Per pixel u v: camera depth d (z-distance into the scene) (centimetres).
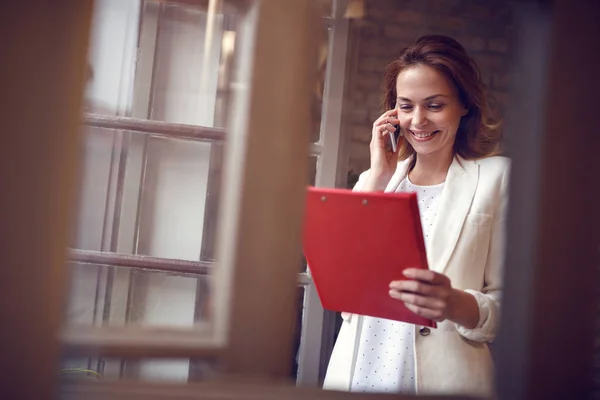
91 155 170
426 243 143
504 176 143
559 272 76
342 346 147
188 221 175
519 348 76
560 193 76
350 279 127
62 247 66
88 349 70
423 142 148
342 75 205
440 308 119
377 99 235
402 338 141
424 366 135
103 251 170
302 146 75
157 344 71
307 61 76
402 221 114
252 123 74
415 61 148
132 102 174
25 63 66
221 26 177
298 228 75
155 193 174
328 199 120
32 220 66
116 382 71
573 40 77
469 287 138
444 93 145
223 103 177
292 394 73
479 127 152
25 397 65
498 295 135
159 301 171
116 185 171
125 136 172
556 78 77
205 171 176
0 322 65
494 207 141
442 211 143
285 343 74
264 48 75
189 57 177
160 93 176
